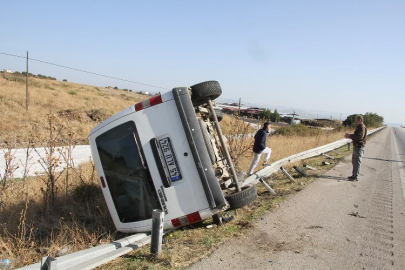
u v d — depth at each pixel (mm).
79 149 14617
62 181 7551
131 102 41594
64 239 4988
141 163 4840
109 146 5047
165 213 4746
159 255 4262
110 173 5066
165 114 4785
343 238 5102
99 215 6027
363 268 4105
